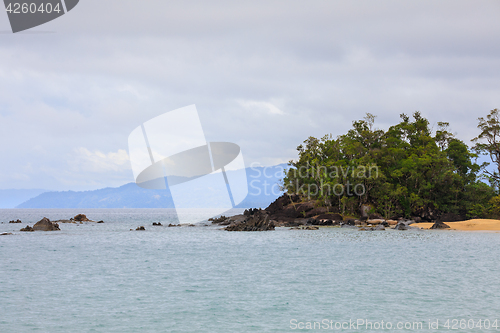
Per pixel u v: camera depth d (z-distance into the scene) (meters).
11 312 25.77
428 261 48.06
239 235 89.50
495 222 102.56
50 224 102.88
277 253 57.06
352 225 107.19
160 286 34.00
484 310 26.23
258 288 33.16
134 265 45.94
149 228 115.00
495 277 37.56
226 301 28.80
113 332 22.09
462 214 116.38
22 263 47.25
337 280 36.47
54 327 22.86
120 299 29.33
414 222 111.25
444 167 117.94
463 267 43.47
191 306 27.44
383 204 119.50
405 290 32.12
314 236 84.38
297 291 31.95
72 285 34.38
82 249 62.50
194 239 80.38
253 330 22.55
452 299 29.09
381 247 63.66
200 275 39.28
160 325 23.33
